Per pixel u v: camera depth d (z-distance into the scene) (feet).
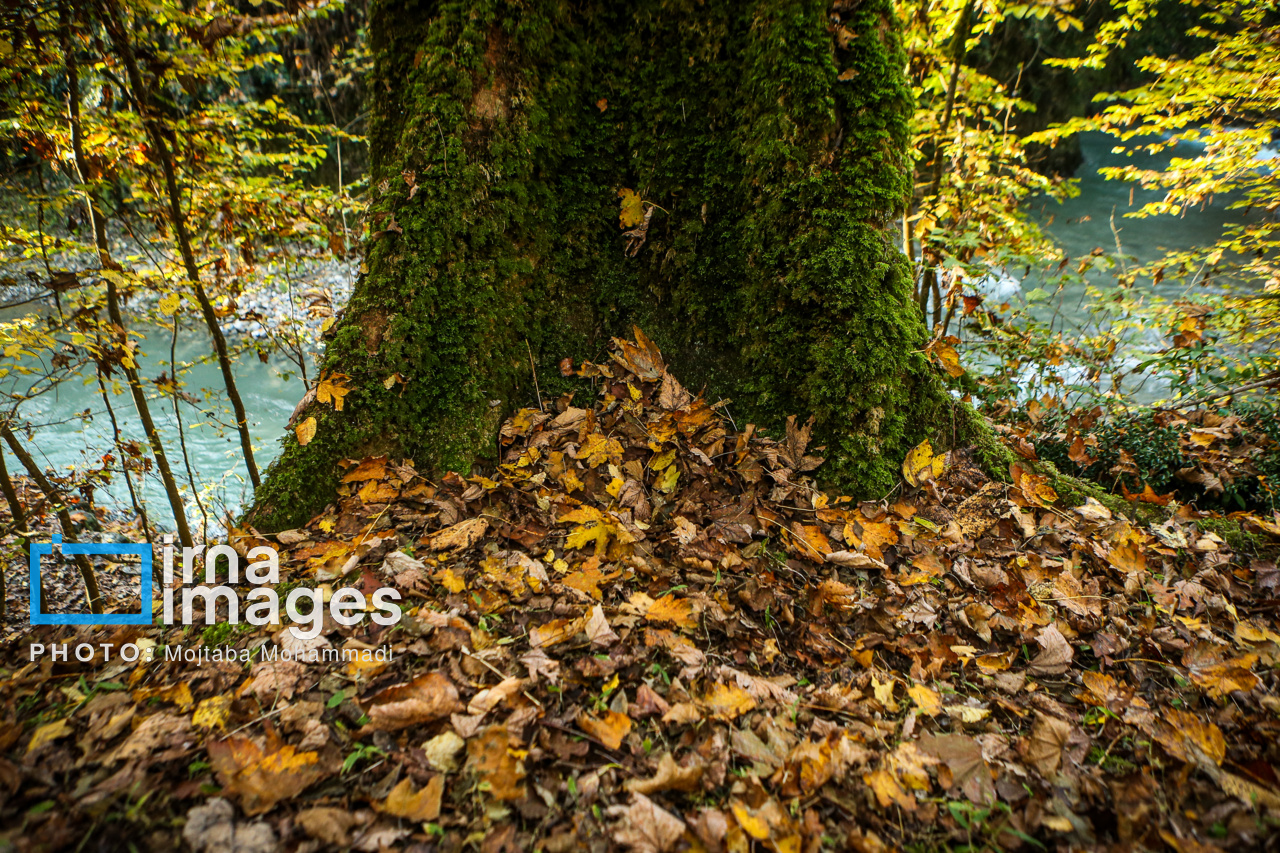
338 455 8.96
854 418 9.29
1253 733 5.94
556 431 9.49
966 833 5.11
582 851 4.77
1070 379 18.67
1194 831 5.06
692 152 9.89
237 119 14.08
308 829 4.68
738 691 6.17
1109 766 5.70
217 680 6.07
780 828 4.94
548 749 5.50
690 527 8.09
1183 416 13.78
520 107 9.25
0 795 4.77
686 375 10.36
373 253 9.32
